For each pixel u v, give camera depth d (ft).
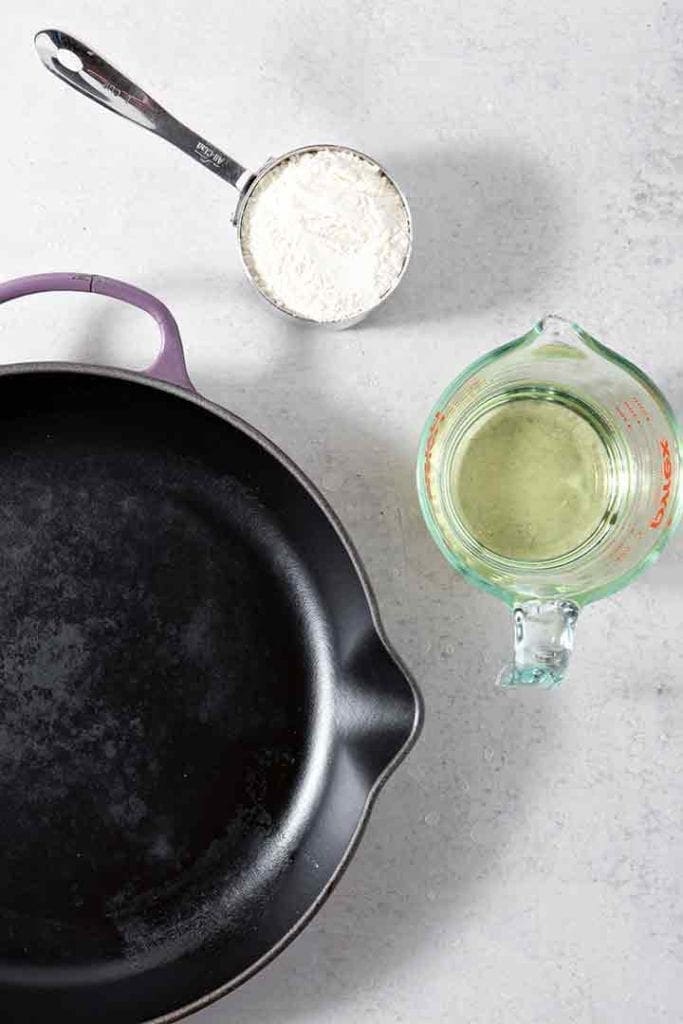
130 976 3.31
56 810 3.32
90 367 3.06
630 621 3.56
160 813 3.35
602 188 3.62
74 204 3.50
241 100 3.56
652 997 3.52
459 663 3.51
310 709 3.43
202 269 3.52
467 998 3.47
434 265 3.57
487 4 3.62
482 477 3.31
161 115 3.30
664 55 3.64
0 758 3.32
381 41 3.59
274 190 3.36
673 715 3.55
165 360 3.24
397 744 3.05
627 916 3.53
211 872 3.36
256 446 3.33
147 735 3.35
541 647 3.02
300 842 3.39
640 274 3.61
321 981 3.43
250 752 3.39
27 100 3.51
